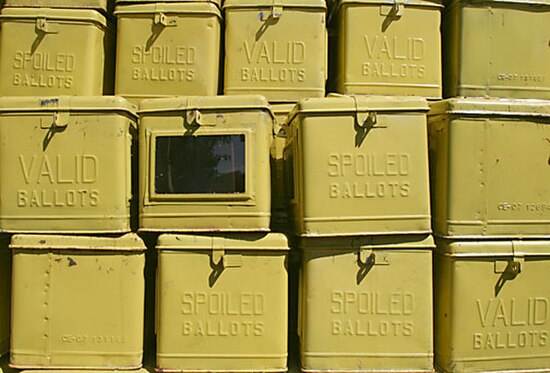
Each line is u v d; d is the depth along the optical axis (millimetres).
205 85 2016
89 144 1752
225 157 1724
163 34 2021
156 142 1737
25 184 1760
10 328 1881
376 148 1704
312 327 1723
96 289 1740
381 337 1725
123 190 1765
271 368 1727
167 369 1722
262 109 1729
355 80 2000
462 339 1730
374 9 2002
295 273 1956
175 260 1729
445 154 1766
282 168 1986
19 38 2006
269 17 2021
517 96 2008
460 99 1756
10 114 1761
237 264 1732
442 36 2111
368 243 1729
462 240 1755
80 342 1740
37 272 1749
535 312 1758
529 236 1779
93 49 2029
